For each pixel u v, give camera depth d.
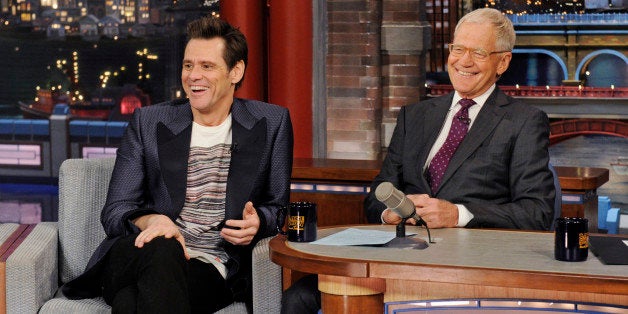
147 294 2.60
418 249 2.55
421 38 7.78
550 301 2.33
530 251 2.52
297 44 6.45
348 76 7.63
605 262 2.34
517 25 9.77
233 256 3.04
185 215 3.09
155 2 21.16
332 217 4.27
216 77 3.06
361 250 2.55
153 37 21.33
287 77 6.48
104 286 2.91
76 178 3.29
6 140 24.22
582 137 9.90
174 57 21.16
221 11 6.39
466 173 3.14
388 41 7.73
